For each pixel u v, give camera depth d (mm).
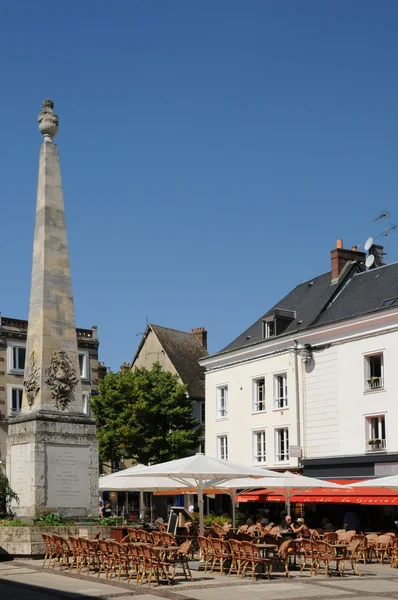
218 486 28078
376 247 43094
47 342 26078
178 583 19078
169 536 20984
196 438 49812
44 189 27000
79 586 18188
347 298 40562
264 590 17844
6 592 17094
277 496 36281
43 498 24938
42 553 23516
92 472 26000
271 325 42719
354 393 36500
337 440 37125
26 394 26453
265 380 41656
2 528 23969
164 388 49031
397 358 34656
